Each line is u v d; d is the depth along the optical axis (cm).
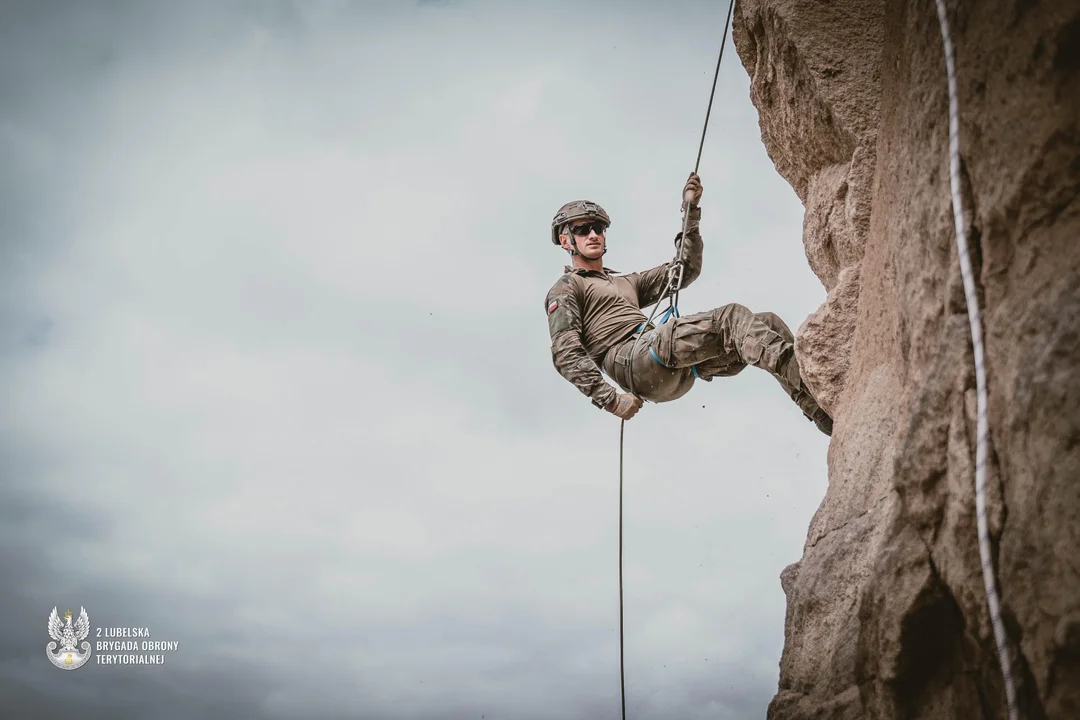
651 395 641
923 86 388
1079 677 286
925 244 382
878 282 491
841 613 467
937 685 351
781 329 588
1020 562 305
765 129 656
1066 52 315
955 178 352
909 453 360
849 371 532
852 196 557
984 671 331
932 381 356
